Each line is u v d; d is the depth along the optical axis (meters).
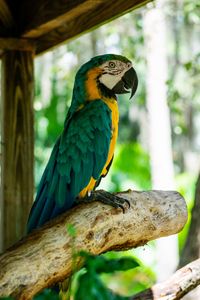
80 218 3.91
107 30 11.73
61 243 3.70
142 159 12.45
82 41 12.87
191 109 16.02
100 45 12.96
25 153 5.45
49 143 14.37
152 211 4.27
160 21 11.34
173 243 11.55
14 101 5.46
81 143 4.64
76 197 4.62
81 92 4.90
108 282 10.88
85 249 3.86
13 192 5.39
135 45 11.66
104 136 4.71
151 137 11.88
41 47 5.74
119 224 4.06
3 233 5.38
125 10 4.84
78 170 4.61
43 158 14.26
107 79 4.94
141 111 16.11
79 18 5.32
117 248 4.19
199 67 9.39
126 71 5.00
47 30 5.33
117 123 4.96
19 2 5.46
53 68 12.28
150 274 10.20
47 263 3.62
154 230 4.29
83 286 2.73
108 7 5.01
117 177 12.32
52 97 13.95
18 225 5.37
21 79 5.49
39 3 5.21
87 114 4.73
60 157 4.61
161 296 3.99
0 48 5.46
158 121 11.74
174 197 4.43
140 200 4.22
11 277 3.47
